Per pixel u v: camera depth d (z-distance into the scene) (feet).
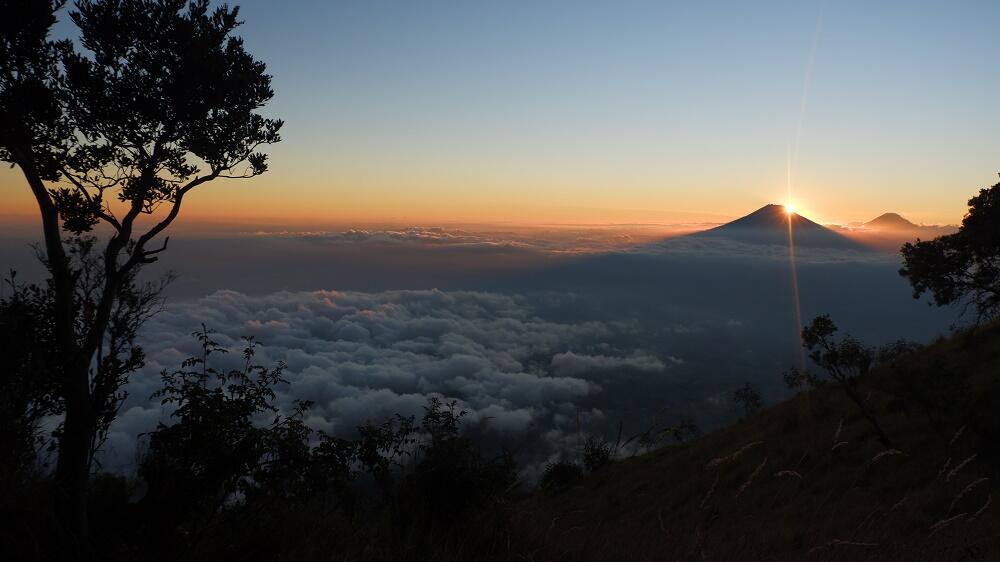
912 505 36.45
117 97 25.53
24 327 19.54
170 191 27.37
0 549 12.59
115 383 22.43
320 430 18.34
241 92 27.86
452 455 17.63
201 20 27.32
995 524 25.39
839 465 57.16
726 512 28.86
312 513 17.15
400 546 14.34
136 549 14.66
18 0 22.82
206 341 18.30
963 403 62.23
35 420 18.45
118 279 24.02
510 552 14.70
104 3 25.35
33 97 23.58
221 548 15.19
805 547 19.27
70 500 16.35
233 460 16.11
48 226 22.85
